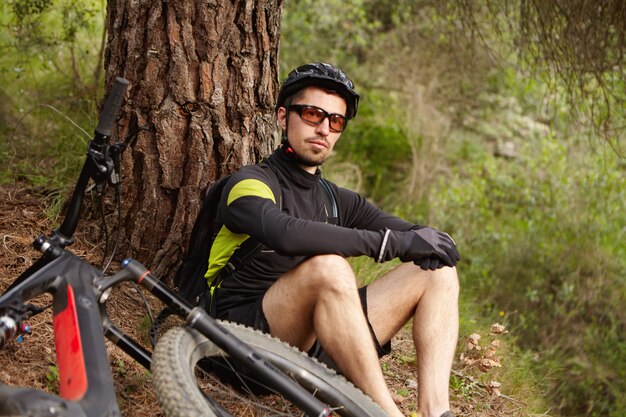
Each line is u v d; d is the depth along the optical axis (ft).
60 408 6.19
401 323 9.73
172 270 11.67
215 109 11.40
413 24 32.45
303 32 31.68
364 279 15.66
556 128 26.43
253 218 8.94
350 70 32.50
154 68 11.27
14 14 17.49
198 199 11.51
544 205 28.27
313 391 8.36
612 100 22.38
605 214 27.12
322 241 8.74
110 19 11.73
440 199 28.22
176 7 11.14
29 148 15.15
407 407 11.21
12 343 9.05
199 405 6.92
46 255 7.94
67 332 7.27
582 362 22.07
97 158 7.77
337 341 8.64
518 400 13.30
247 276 9.56
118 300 11.10
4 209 12.46
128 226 11.73
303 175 9.80
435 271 9.51
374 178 29.60
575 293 24.89
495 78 31.55
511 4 21.16
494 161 32.14
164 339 7.66
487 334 16.25
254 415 9.40
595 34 19.08
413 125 30.48
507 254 25.99
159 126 11.34
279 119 10.00
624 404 20.90
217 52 11.34
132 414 8.66
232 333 8.02
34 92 17.44
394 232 9.09
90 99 16.66
